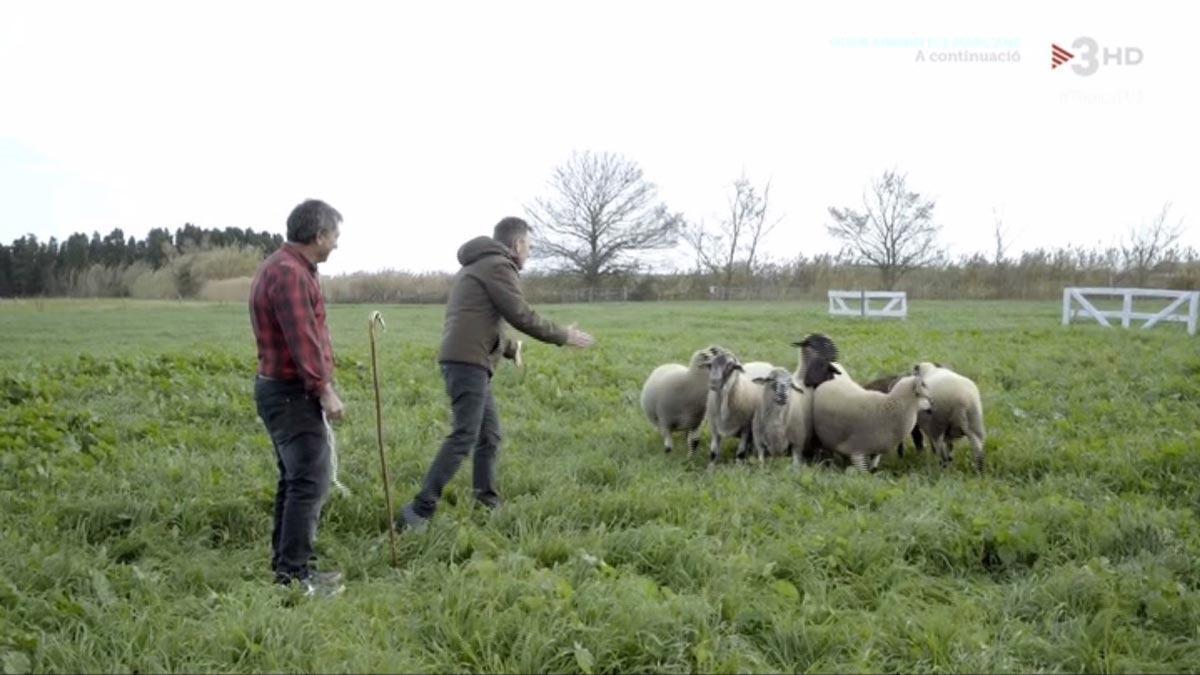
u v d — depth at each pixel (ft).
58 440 28.94
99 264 246.47
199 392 39.06
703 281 215.10
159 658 14.32
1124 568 18.04
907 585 17.70
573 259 220.02
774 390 28.40
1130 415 35.40
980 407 29.55
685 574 17.66
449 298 22.68
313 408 17.92
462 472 26.12
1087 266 177.99
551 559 18.90
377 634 14.98
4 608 15.74
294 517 17.87
